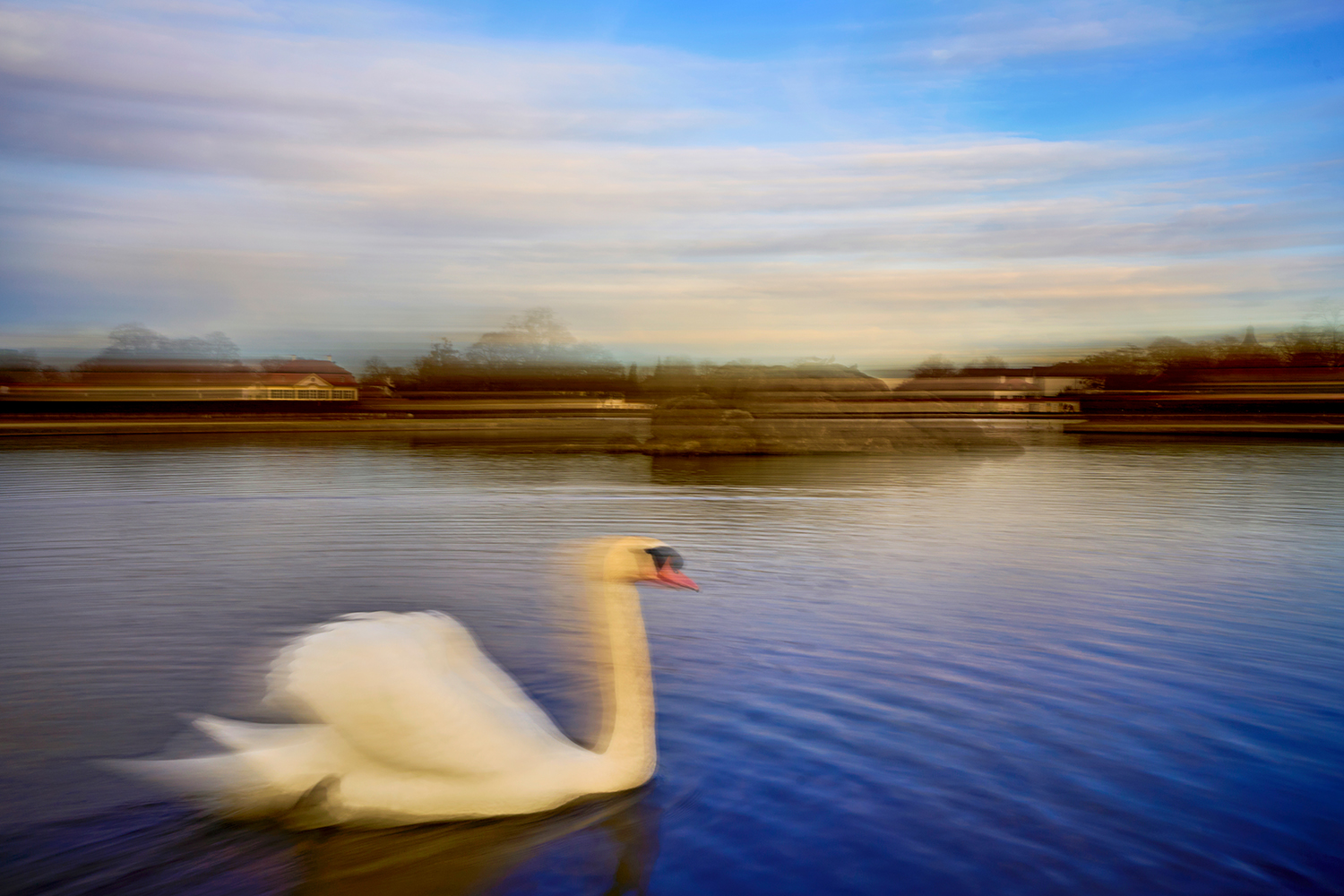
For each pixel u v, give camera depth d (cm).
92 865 450
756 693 678
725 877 440
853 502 1838
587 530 1450
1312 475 2373
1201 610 935
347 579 1082
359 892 430
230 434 4125
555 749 519
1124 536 1409
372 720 473
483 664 555
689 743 585
